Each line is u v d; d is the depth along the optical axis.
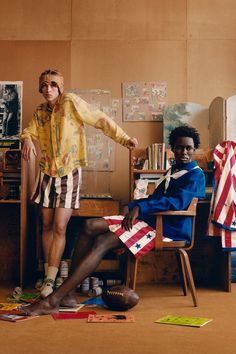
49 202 4.12
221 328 3.00
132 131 5.24
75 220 5.06
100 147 5.20
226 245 4.40
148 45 5.28
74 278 3.44
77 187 4.15
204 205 5.09
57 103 4.14
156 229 3.70
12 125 5.19
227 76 5.27
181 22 5.27
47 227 4.21
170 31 5.29
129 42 5.28
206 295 4.26
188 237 3.80
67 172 4.09
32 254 5.05
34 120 4.27
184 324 3.07
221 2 5.27
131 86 5.25
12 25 5.27
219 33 5.27
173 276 5.10
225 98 5.24
